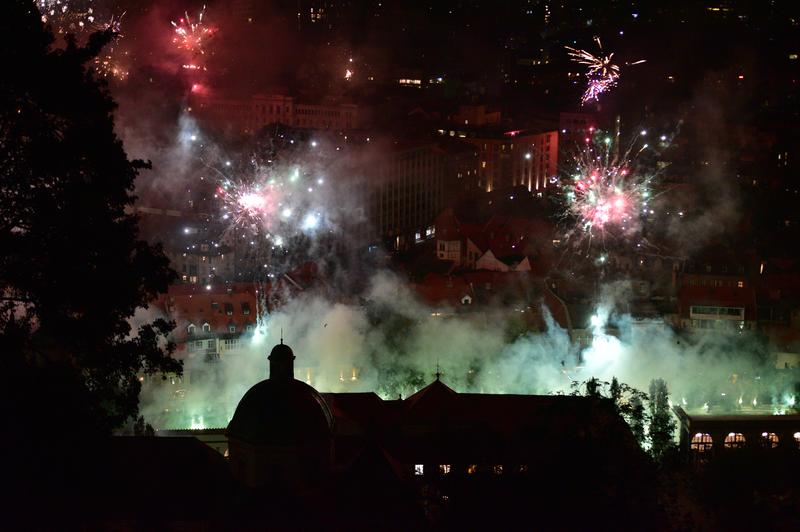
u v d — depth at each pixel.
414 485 76.75
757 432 117.56
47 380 59.16
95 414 63.62
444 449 96.44
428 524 71.25
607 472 67.56
